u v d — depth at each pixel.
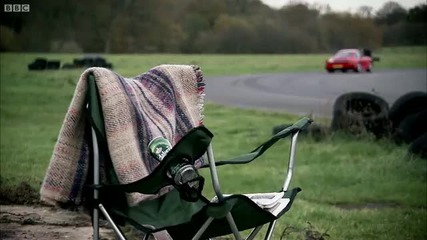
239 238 3.40
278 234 6.12
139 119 3.83
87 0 40.44
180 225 3.47
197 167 4.05
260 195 3.92
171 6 46.25
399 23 43.94
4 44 37.94
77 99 3.81
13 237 5.74
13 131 14.38
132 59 35.91
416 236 6.57
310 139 13.78
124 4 42.84
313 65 42.81
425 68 38.12
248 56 48.69
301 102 22.45
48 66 30.34
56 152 3.83
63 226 6.16
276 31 50.94
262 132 15.34
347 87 27.77
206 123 16.98
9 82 25.19
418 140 11.42
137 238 5.74
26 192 7.43
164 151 3.74
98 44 40.91
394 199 8.84
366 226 6.84
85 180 3.87
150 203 3.81
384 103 14.00
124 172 3.71
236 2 50.59
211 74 36.44
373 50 45.12
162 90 4.09
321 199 8.62
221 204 3.26
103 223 6.25
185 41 46.97
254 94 25.64
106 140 3.74
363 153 12.40
